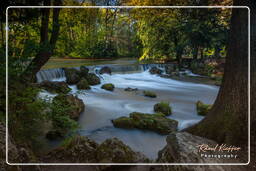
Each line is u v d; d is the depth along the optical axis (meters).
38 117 2.88
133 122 5.08
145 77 14.16
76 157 2.72
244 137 2.32
